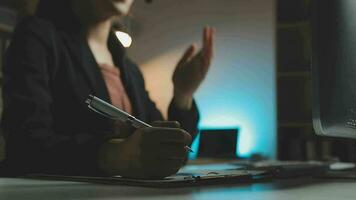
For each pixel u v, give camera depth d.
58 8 1.13
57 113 0.97
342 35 0.71
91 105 0.61
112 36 1.24
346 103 0.71
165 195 0.44
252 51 3.74
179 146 0.58
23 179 0.69
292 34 3.42
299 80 3.36
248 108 3.71
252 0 3.77
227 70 3.82
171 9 4.11
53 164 0.70
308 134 3.28
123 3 1.14
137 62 4.15
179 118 1.10
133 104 1.19
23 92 0.86
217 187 0.54
